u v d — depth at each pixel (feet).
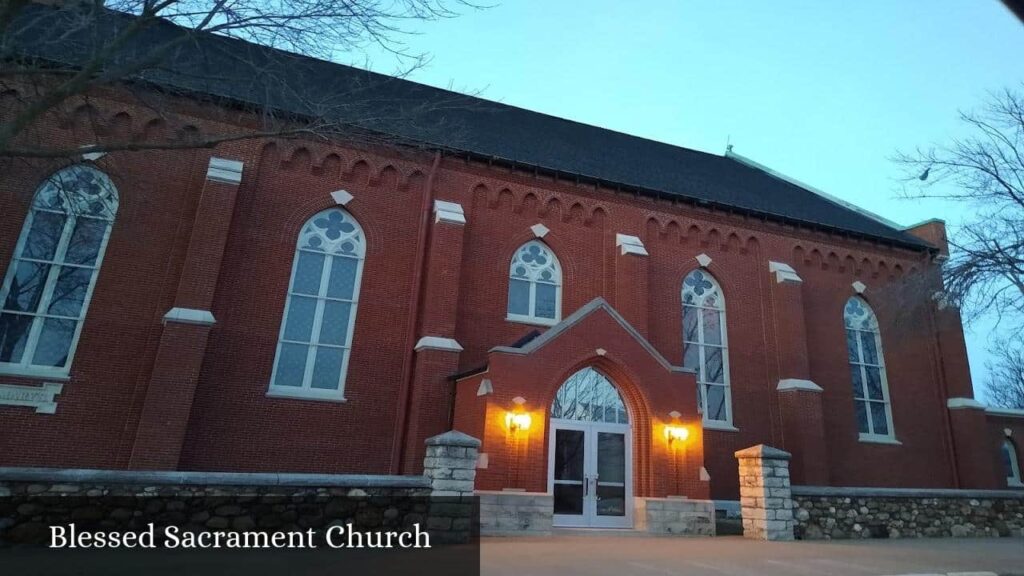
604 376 56.29
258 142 60.80
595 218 72.02
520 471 49.32
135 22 34.55
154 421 48.11
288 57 41.24
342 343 59.41
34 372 49.55
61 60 40.40
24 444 47.37
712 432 68.69
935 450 79.10
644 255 69.51
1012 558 38.40
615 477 54.08
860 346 80.69
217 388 53.42
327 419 56.18
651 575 28.78
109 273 53.26
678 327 71.41
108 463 48.73
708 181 88.58
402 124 51.31
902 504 53.67
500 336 63.67
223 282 56.08
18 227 52.13
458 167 67.56
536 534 47.09
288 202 60.64
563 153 79.51
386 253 62.69
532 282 67.77
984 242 57.77
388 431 57.67
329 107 44.32
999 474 88.33
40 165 53.31
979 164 62.64
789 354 72.74
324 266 61.05
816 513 50.21
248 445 53.11
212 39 39.01
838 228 81.51
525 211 69.15
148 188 56.34
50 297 52.01
